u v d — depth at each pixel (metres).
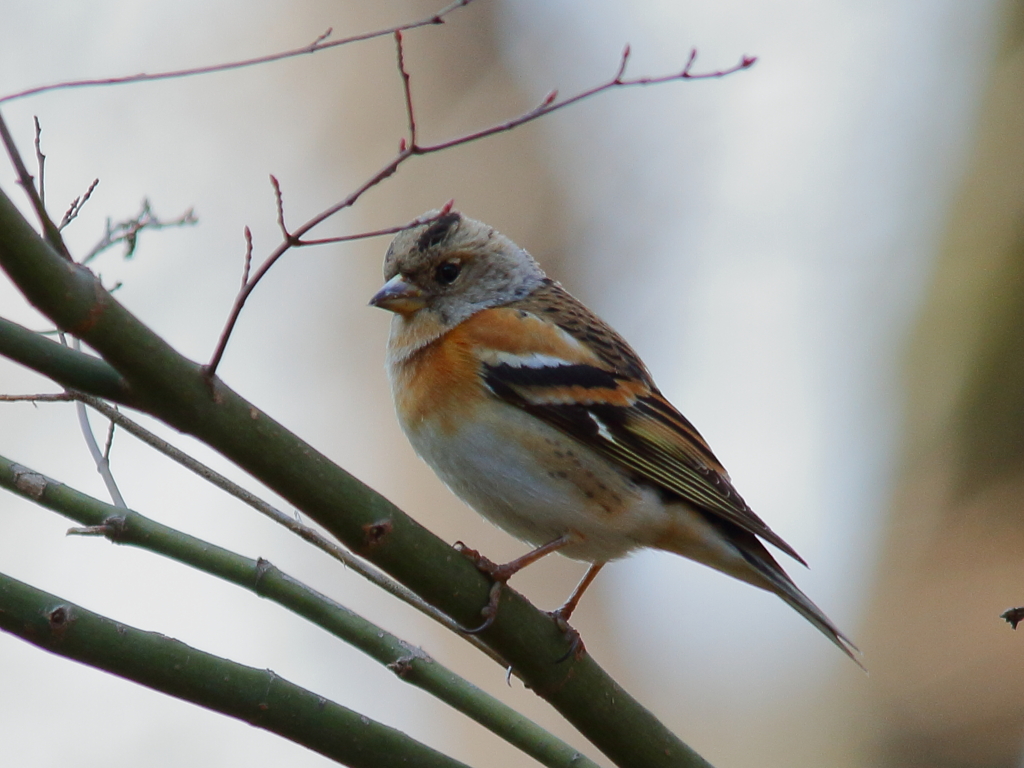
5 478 5.50
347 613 5.83
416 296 8.06
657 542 7.79
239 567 5.72
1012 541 12.27
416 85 14.96
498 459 7.54
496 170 14.62
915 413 13.16
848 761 12.20
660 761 6.14
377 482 13.91
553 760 5.80
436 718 12.76
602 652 13.33
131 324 4.71
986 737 11.65
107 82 5.37
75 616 5.10
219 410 4.96
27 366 4.74
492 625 5.82
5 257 4.43
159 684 5.20
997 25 13.83
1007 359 12.80
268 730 5.38
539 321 7.95
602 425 7.58
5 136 4.42
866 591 12.90
